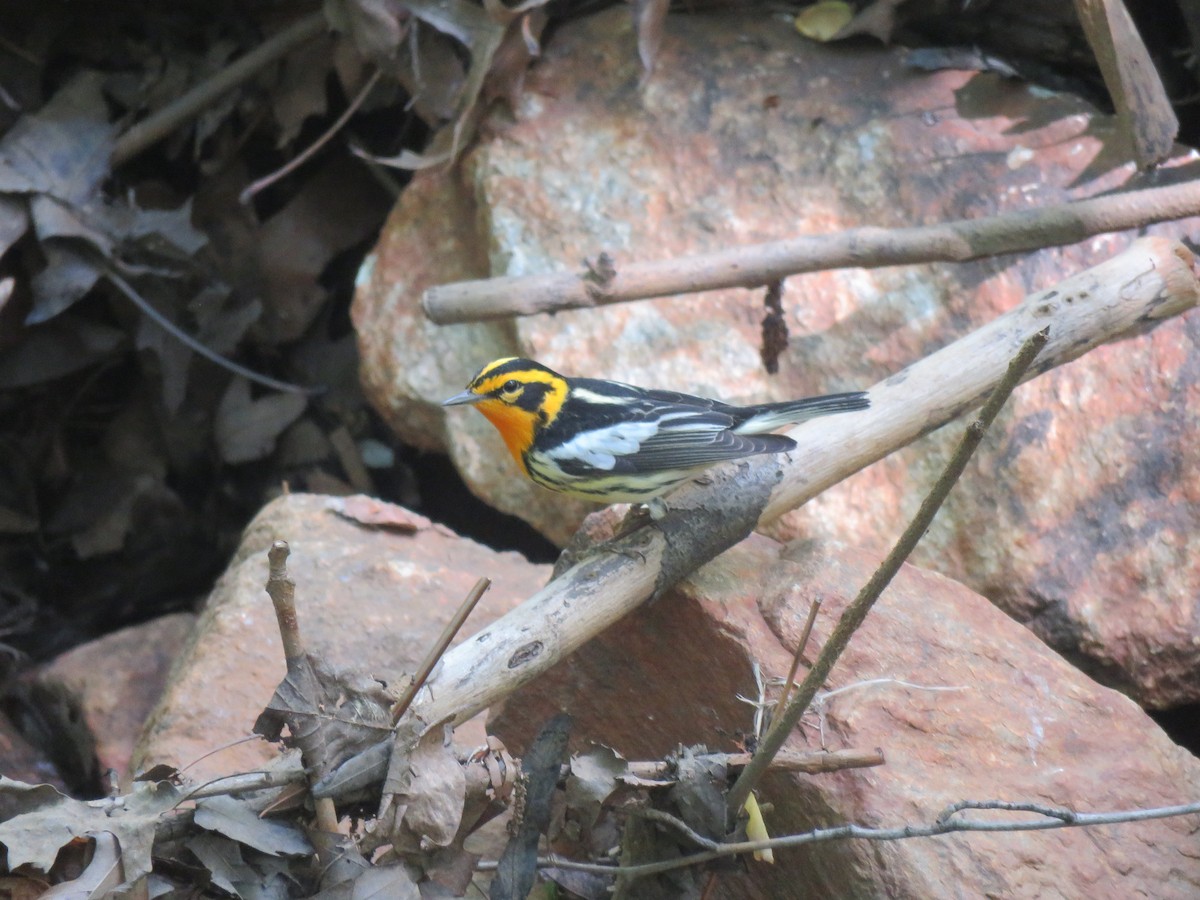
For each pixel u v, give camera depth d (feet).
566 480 19.84
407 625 22.80
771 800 16.72
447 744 15.10
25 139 29.55
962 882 15.02
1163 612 21.65
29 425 32.35
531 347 25.35
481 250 27.78
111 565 32.48
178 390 30.83
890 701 17.13
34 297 29.07
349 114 29.32
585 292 23.49
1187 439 22.56
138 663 26.05
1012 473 22.71
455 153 27.50
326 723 14.78
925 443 23.29
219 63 32.09
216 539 32.89
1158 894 15.16
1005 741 16.85
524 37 27.37
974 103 26.94
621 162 27.25
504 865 15.46
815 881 16.08
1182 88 28.89
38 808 14.53
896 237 23.20
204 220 32.58
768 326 23.56
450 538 25.85
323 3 31.12
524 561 25.72
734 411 19.69
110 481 32.50
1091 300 20.04
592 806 15.31
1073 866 15.33
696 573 18.79
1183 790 16.48
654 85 28.12
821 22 28.86
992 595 22.34
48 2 31.71
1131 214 23.16
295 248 32.78
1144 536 22.12
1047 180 25.41
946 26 28.73
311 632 22.52
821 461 19.30
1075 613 21.90
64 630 31.68
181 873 14.97
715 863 15.70
